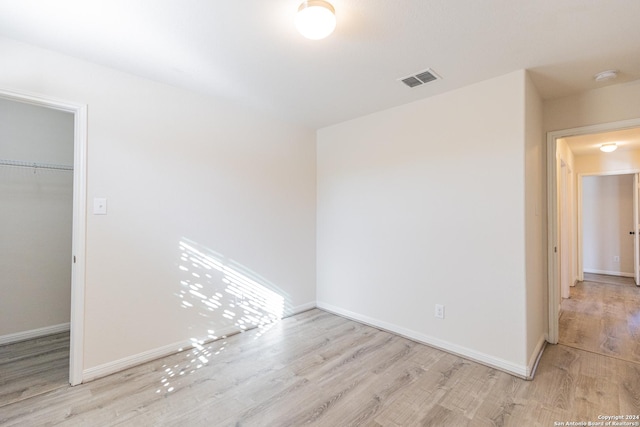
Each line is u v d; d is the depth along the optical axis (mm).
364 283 3541
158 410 1976
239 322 3258
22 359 2656
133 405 2025
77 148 2303
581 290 5000
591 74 2488
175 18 1809
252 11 1741
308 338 3105
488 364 2562
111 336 2430
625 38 1980
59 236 3291
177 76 2582
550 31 1917
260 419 1896
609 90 2709
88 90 2334
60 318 3281
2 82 2012
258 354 2756
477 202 2650
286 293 3736
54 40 2053
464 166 2729
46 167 3168
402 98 3016
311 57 2256
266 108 3322
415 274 3070
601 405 2016
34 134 3174
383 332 3268
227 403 2053
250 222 3363
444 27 1887
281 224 3678
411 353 2777
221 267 3111
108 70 2426
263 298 3482
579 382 2293
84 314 2299
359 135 3596
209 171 3023
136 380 2326
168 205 2752
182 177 2838
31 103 2154
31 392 2162
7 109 3039
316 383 2289
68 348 2879
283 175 3703
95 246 2359
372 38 2010
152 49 2164
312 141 4066
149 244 2637
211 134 3035
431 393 2164
